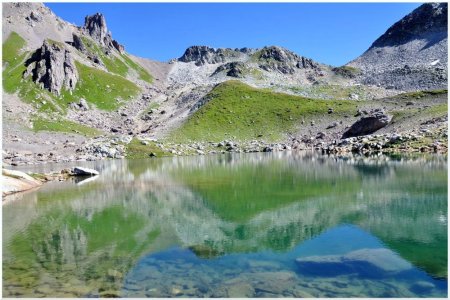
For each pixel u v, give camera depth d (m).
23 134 141.00
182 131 156.50
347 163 65.50
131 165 84.19
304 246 19.95
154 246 20.73
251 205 31.70
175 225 25.50
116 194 40.34
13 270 17.11
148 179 54.00
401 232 21.64
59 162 101.81
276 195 35.97
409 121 112.75
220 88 197.25
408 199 30.88
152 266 17.44
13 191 43.53
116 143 127.88
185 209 31.06
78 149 119.88
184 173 61.19
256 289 14.54
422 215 25.38
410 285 14.56
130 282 15.49
